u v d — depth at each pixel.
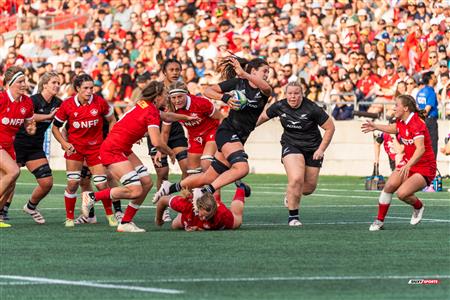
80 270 16.84
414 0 48.66
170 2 60.12
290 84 24.19
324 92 48.00
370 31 49.50
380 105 45.72
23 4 69.31
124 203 32.12
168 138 27.25
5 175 23.73
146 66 55.66
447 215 27.47
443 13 47.34
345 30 49.47
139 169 23.14
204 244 20.31
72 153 24.41
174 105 25.39
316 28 51.34
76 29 65.06
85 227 24.34
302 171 24.38
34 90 58.16
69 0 67.19
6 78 23.69
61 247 20.02
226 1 57.19
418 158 23.02
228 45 53.34
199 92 48.81
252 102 23.56
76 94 24.53
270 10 53.47
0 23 68.31
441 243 20.52
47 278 16.02
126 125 22.69
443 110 45.16
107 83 53.97
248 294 14.52
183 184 23.66
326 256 18.50
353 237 21.62
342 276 16.14
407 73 46.19
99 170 24.58
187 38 56.59
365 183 39.12
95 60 59.31
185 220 22.98
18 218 27.14
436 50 46.06
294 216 24.64
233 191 38.00
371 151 47.12
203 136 25.84
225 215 23.03
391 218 26.48
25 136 25.19
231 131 23.77
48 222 25.91
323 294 14.53
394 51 47.09
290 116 24.28
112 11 62.31
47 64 58.56
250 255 18.62
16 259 18.25
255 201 32.81
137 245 20.25
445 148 33.75
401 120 23.30
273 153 49.91
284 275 16.23
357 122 47.31
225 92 23.83
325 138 24.25
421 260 18.02
